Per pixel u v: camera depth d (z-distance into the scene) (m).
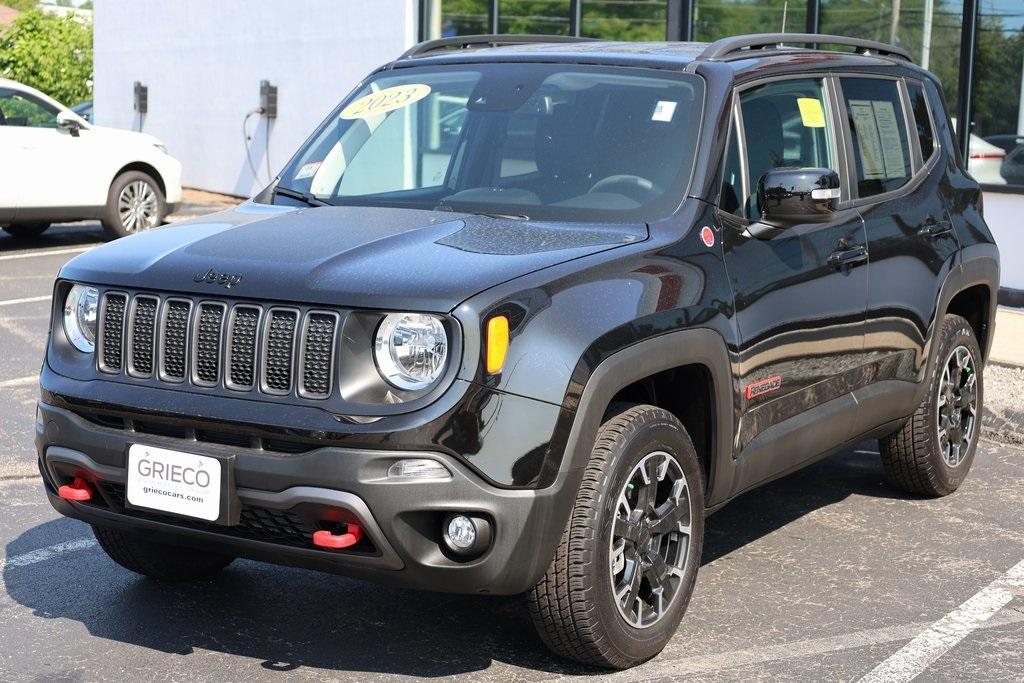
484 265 3.66
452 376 3.44
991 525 5.54
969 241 5.77
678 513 4.06
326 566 3.62
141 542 4.45
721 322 4.14
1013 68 10.40
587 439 3.63
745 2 11.98
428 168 4.78
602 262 3.84
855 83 5.29
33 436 6.64
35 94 13.45
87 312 3.96
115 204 13.95
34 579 4.72
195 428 3.65
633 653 3.92
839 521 5.55
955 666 4.07
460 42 5.51
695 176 4.33
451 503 3.44
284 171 4.98
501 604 4.53
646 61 4.74
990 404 7.12
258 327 3.60
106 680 3.89
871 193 5.20
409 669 3.99
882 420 5.27
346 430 3.43
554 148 4.54
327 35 16.27
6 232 15.18
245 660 4.05
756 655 4.13
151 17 19.83
